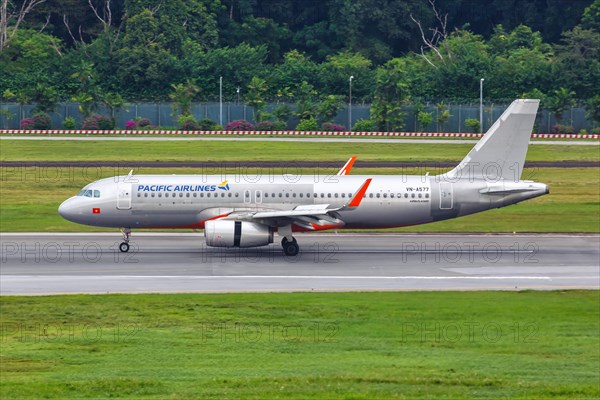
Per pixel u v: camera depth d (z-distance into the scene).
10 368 127.62
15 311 168.50
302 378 120.50
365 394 111.88
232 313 167.12
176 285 196.12
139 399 110.25
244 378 120.62
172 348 140.25
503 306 175.75
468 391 114.56
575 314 169.12
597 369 128.62
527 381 120.31
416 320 162.38
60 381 119.44
